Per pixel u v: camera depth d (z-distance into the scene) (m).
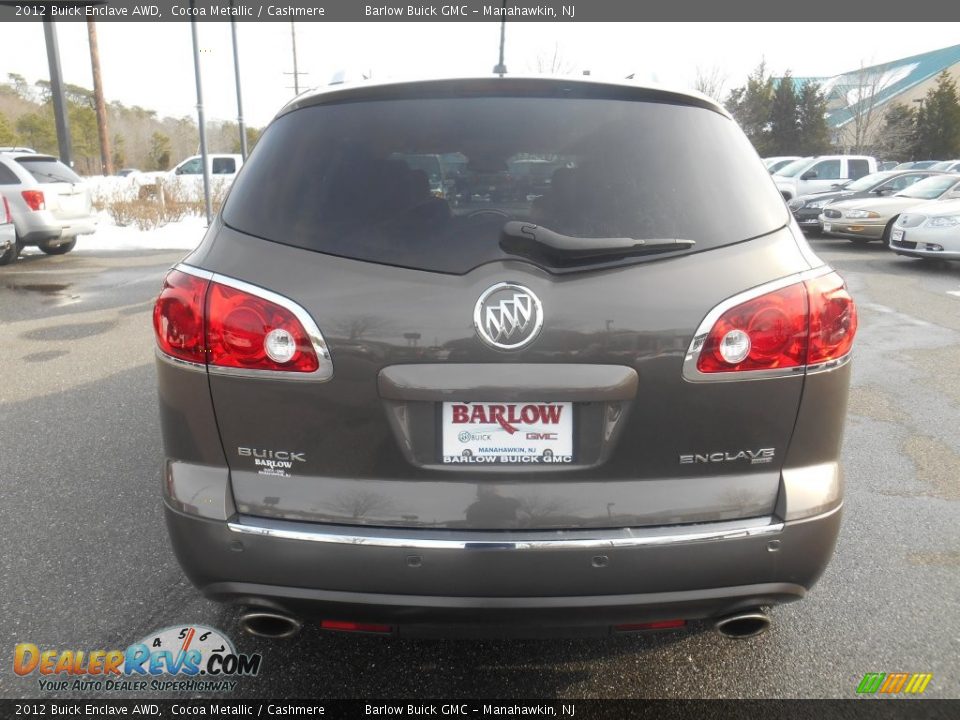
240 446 1.94
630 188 1.97
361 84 2.14
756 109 58.78
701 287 1.86
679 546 1.88
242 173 2.12
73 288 9.88
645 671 2.40
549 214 1.94
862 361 6.30
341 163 2.01
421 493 1.90
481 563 1.87
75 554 3.10
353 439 1.89
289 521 1.93
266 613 2.00
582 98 2.10
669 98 2.12
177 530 1.99
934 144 56.88
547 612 1.90
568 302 1.82
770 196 2.07
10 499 3.61
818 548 1.98
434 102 2.09
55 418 4.77
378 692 2.30
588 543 1.86
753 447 1.94
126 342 6.83
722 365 1.87
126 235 16.73
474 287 1.83
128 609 2.72
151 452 4.21
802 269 1.95
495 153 2.01
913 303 8.97
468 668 2.41
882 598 2.81
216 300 1.90
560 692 2.30
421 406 1.88
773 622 2.66
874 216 14.28
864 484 3.85
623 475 1.91
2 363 6.09
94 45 33.00
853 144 59.41
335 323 1.85
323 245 1.91
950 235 11.32
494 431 1.88
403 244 1.88
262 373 1.89
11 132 49.84
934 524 3.41
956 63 72.50
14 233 12.17
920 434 4.58
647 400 1.86
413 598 1.89
